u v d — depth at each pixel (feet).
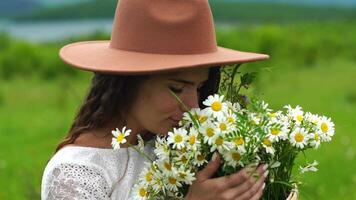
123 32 9.88
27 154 35.73
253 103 9.73
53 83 71.72
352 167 30.45
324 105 47.26
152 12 9.68
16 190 27.91
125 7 9.89
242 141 9.16
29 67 78.69
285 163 9.86
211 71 10.37
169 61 9.46
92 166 9.79
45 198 9.66
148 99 9.73
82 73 73.56
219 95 10.21
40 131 42.01
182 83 9.58
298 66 76.07
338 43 91.66
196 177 9.35
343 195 26.73
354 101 50.19
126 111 9.99
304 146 9.76
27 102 56.80
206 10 9.86
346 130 37.76
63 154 9.88
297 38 92.79
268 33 83.92
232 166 9.37
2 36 105.29
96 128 10.09
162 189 9.41
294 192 9.89
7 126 44.11
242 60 9.59
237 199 9.33
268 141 9.37
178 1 9.71
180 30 9.67
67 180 9.57
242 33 94.68
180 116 9.67
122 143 10.09
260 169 9.41
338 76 66.03
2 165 33.22
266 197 9.95
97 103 10.12
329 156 31.99
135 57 9.66
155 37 9.68
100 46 10.28
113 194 9.86
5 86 70.49
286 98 50.11
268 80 55.36
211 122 9.26
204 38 9.83
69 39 110.83
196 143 9.16
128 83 9.84
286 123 9.70
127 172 10.00
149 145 10.32
